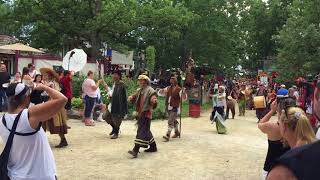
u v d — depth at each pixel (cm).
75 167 948
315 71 3184
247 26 5456
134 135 1386
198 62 4938
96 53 3356
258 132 1666
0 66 1728
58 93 414
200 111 2395
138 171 934
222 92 1566
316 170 182
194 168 980
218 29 4828
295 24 3391
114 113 1303
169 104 1345
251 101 2956
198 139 1384
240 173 953
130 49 3806
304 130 379
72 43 3562
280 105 468
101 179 861
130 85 2348
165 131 1548
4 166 411
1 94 1719
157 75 4759
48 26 3209
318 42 3216
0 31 4438
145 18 3378
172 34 3641
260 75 4403
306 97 1076
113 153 1102
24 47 2588
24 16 3291
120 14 3203
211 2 4784
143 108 1070
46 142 433
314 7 3338
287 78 3431
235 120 2166
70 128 1470
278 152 487
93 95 1570
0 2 3878
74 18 3362
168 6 3497
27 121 410
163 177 895
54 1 3197
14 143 413
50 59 2575
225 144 1314
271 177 190
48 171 425
